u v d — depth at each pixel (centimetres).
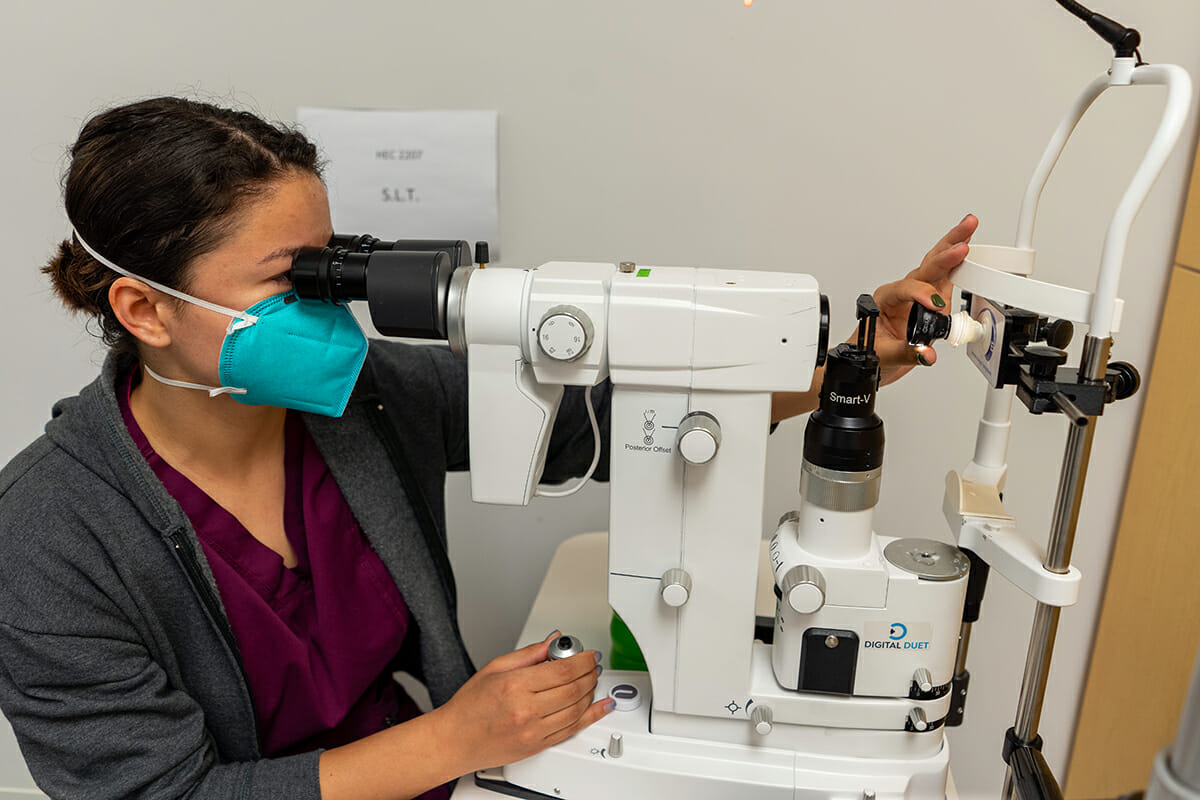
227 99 124
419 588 100
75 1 120
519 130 123
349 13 119
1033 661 68
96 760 79
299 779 79
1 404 141
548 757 79
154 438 89
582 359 70
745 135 119
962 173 117
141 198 72
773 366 68
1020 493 131
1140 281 117
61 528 79
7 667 77
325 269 73
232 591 88
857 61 113
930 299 78
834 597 73
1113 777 123
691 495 74
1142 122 110
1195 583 106
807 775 76
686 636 77
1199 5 105
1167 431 114
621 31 116
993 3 108
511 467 76
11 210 130
